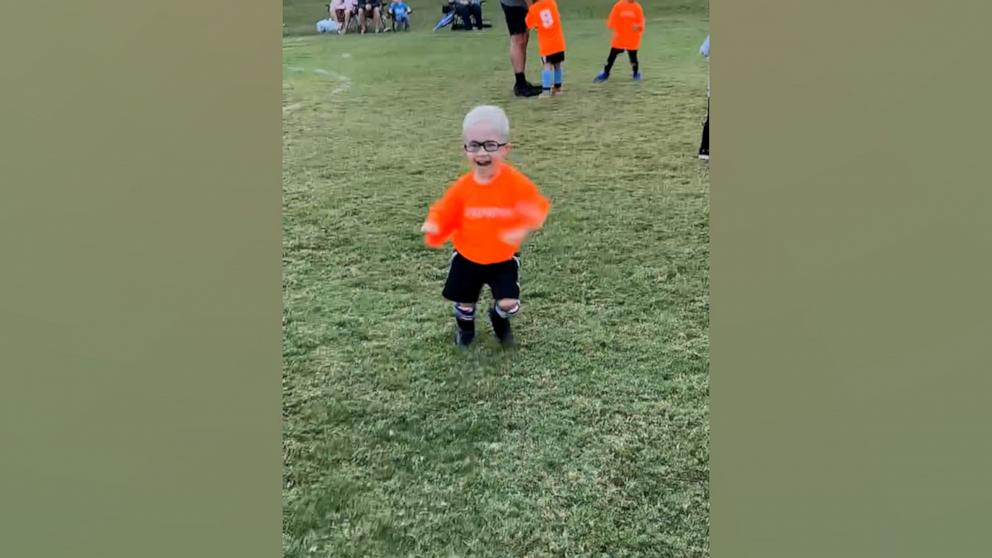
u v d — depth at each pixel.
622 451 2.13
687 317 2.35
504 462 2.12
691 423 2.18
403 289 2.44
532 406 2.21
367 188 2.54
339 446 2.17
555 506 2.04
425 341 2.33
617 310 2.37
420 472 2.11
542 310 2.37
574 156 2.60
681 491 2.07
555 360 2.29
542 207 2.19
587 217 2.51
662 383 2.25
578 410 2.20
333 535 2.04
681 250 2.46
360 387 2.27
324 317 2.39
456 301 2.25
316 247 2.49
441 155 2.62
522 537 1.99
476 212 2.15
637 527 2.02
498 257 2.19
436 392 2.25
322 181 2.56
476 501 2.05
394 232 2.51
